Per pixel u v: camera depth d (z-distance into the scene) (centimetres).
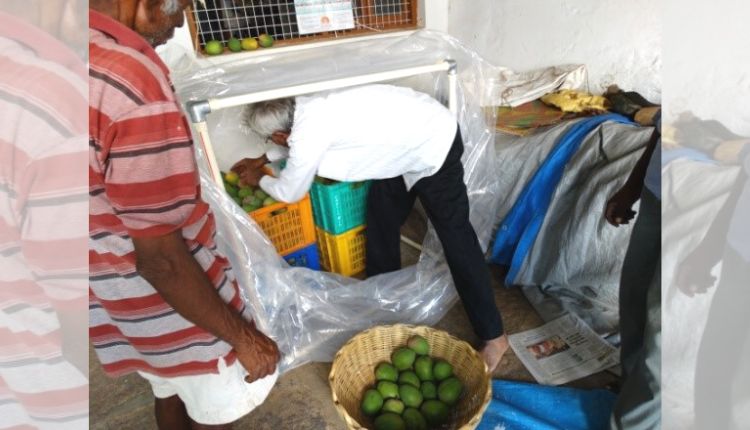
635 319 110
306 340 154
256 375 85
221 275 81
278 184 138
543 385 140
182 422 111
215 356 81
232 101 111
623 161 156
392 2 259
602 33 225
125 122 52
